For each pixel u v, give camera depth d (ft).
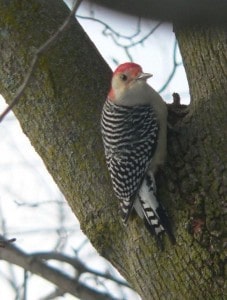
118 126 28.37
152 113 29.17
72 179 26.30
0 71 27.30
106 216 25.91
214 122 25.35
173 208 24.89
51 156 26.63
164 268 24.17
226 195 24.11
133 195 26.07
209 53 25.96
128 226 25.54
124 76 30.09
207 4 10.67
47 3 28.04
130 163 27.40
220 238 23.70
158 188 25.80
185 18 10.91
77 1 14.82
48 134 26.63
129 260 25.35
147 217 25.21
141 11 10.88
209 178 24.58
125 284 34.73
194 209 24.36
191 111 26.37
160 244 24.43
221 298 23.16
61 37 27.45
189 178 24.98
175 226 24.49
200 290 23.40
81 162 26.20
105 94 27.55
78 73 27.14
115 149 27.27
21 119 27.27
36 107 26.78
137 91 29.91
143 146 27.86
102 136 26.58
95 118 26.71
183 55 27.09
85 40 28.12
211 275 23.36
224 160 24.67
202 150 25.20
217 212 24.02
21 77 26.89
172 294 23.90
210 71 25.94
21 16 27.43
